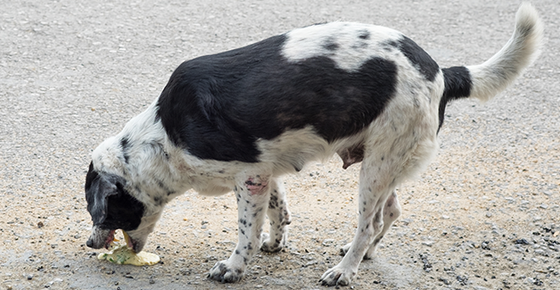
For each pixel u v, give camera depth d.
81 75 8.68
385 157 4.52
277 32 10.41
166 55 9.44
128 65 9.07
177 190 4.79
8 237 5.22
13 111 7.60
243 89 4.37
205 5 11.51
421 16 11.36
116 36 9.98
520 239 5.43
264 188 4.61
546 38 10.55
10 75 8.53
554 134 7.56
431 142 4.59
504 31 10.79
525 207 5.99
